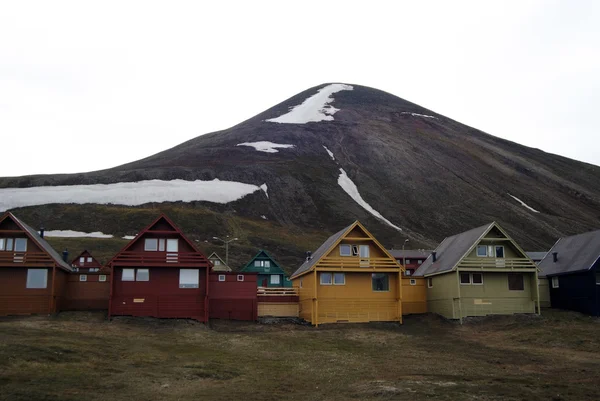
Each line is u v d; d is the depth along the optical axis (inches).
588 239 2228.1
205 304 1818.4
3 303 1744.6
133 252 1808.6
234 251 4261.8
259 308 2012.8
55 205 5241.1
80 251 3961.6
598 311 2007.9
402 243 5068.9
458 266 1973.4
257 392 941.8
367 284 1980.8
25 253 1774.1
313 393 943.0
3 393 837.2
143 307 1798.7
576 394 934.4
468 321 1941.4
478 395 917.2
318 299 1930.4
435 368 1192.2
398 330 1809.8
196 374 1070.4
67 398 837.2
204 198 5644.7
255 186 6205.7
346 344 1526.8
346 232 1975.9
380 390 948.6
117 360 1150.3
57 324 1585.9
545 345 1508.4
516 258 2038.6
